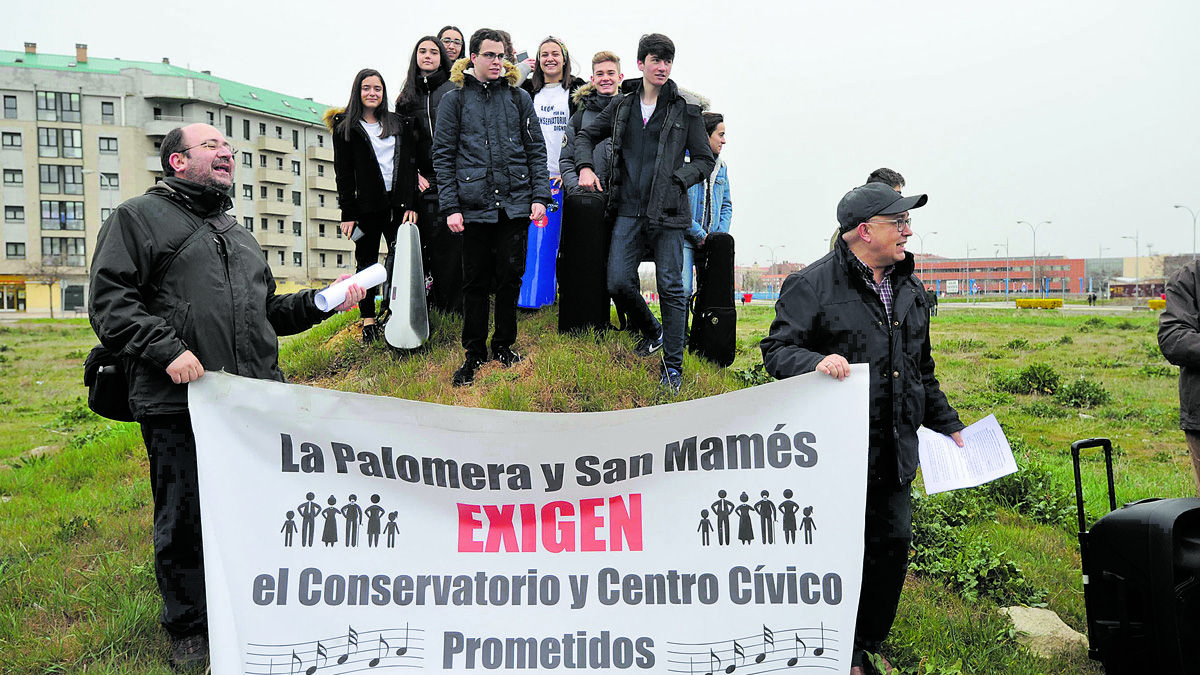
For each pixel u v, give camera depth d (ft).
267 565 12.49
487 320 22.47
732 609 12.48
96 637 15.28
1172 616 11.79
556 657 12.34
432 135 25.94
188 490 13.56
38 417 56.70
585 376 21.43
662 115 21.13
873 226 12.98
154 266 13.32
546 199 21.79
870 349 13.12
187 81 276.82
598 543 12.70
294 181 308.60
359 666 12.28
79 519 21.65
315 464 12.75
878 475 13.15
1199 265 17.01
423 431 12.83
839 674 12.22
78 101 275.18
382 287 27.35
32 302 276.00
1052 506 23.99
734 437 12.77
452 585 12.56
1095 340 96.73
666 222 20.92
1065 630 16.61
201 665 13.87
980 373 64.23
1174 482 29.50
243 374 13.69
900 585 13.58
